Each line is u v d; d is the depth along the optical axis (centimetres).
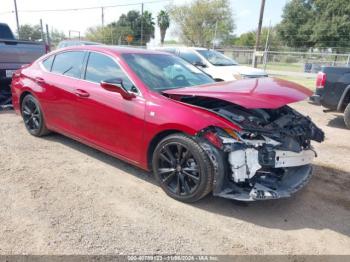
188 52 1071
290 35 4966
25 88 543
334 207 376
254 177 343
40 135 552
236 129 327
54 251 279
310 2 4866
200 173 338
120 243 293
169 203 363
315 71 2123
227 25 4619
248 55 2480
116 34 4691
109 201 362
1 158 465
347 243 311
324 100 735
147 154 384
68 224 316
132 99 388
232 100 326
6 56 733
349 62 1952
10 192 372
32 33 3778
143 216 336
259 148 330
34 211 336
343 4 4488
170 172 368
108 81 389
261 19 2053
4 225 310
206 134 332
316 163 512
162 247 290
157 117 363
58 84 482
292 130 375
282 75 1967
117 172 435
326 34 4612
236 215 347
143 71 417
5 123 636
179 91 370
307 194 405
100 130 430
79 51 478
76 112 457
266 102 322
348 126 721
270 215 351
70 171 432
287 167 361
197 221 332
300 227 332
